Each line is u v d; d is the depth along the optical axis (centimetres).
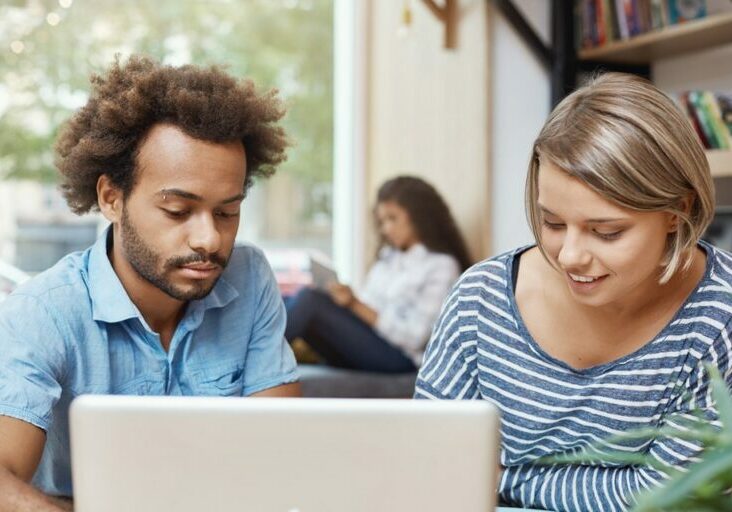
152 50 380
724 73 300
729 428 80
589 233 119
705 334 133
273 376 154
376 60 403
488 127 336
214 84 134
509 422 142
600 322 135
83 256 145
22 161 363
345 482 91
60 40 368
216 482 92
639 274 121
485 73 335
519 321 140
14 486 117
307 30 401
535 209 128
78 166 137
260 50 395
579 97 123
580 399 136
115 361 141
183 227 131
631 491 130
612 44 309
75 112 142
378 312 325
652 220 119
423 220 327
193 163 128
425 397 147
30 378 128
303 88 402
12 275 339
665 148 117
